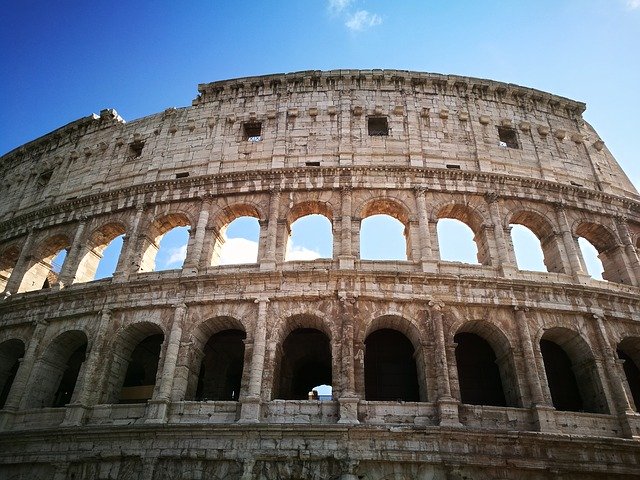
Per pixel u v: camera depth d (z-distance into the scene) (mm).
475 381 37500
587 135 52031
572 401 38062
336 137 46875
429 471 29281
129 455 31031
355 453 29406
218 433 30672
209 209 43219
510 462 29438
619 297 38094
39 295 40719
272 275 36688
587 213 44844
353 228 40531
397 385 37156
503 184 44000
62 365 40156
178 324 36062
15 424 35562
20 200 55188
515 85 52219
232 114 50562
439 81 51156
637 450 31031
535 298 36938
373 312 35375
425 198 42375
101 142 54500
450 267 38469
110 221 45750
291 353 41844
